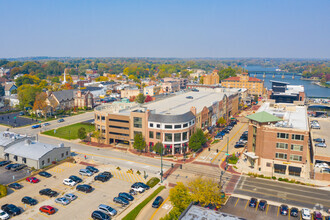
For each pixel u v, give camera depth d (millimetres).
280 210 67625
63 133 137000
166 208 67938
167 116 106625
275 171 91625
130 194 74938
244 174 90500
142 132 111188
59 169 92375
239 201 72375
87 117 176375
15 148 99188
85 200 71750
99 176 83438
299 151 88250
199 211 49156
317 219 63469
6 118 170750
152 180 82750
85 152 110188
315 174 85812
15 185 77688
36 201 70062
